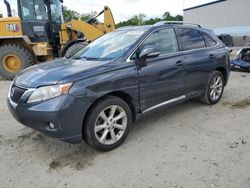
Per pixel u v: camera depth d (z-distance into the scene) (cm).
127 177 289
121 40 407
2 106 548
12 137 394
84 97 309
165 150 344
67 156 337
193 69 452
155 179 283
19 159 331
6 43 900
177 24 455
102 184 278
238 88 670
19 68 887
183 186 270
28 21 873
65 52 862
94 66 341
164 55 407
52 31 934
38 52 884
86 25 930
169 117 462
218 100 540
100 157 333
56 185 279
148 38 396
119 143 357
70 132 308
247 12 2217
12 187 277
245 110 495
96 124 331
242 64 900
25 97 314
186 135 388
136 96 367
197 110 496
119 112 355
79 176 294
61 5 1009
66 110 299
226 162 311
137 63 366
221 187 266
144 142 369
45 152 348
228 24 2453
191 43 465
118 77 341
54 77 316
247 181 275
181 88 437
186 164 310
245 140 367
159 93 399
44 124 308
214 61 499
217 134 389
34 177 294
